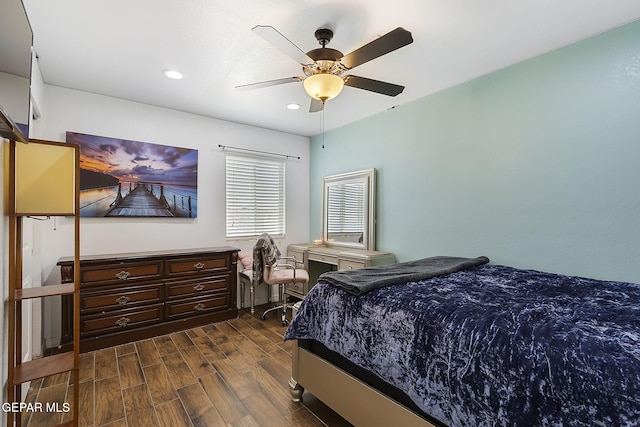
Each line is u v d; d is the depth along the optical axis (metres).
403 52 2.23
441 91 2.92
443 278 1.94
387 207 3.46
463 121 2.75
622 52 1.92
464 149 2.75
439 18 1.83
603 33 1.99
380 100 3.15
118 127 3.06
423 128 3.08
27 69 1.39
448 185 2.88
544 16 1.82
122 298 2.74
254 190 4.07
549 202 2.24
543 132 2.26
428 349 1.25
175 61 2.34
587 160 2.06
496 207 2.54
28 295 1.50
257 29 1.57
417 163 3.15
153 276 2.90
